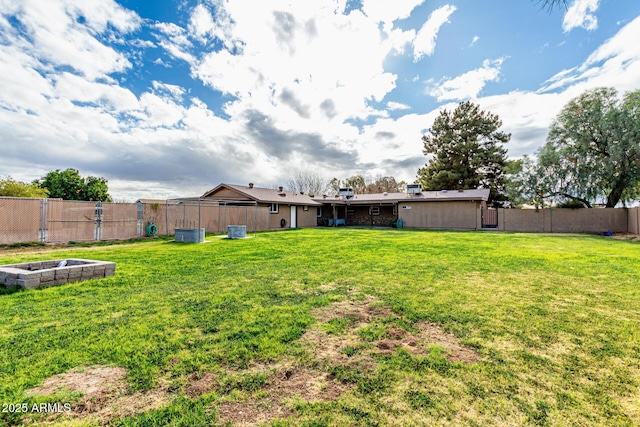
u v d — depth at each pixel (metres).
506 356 2.50
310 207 25.25
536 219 19.06
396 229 20.08
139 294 4.24
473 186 28.86
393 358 2.46
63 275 4.80
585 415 1.78
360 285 4.76
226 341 2.75
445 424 1.71
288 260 7.12
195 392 2.01
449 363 2.38
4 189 13.98
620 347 2.65
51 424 1.71
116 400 1.92
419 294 4.24
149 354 2.50
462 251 8.71
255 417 1.77
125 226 13.28
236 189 20.39
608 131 16.50
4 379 2.13
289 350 2.59
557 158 17.94
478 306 3.72
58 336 2.82
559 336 2.88
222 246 10.13
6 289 4.38
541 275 5.47
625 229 17.19
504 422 1.72
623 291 4.41
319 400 1.93
